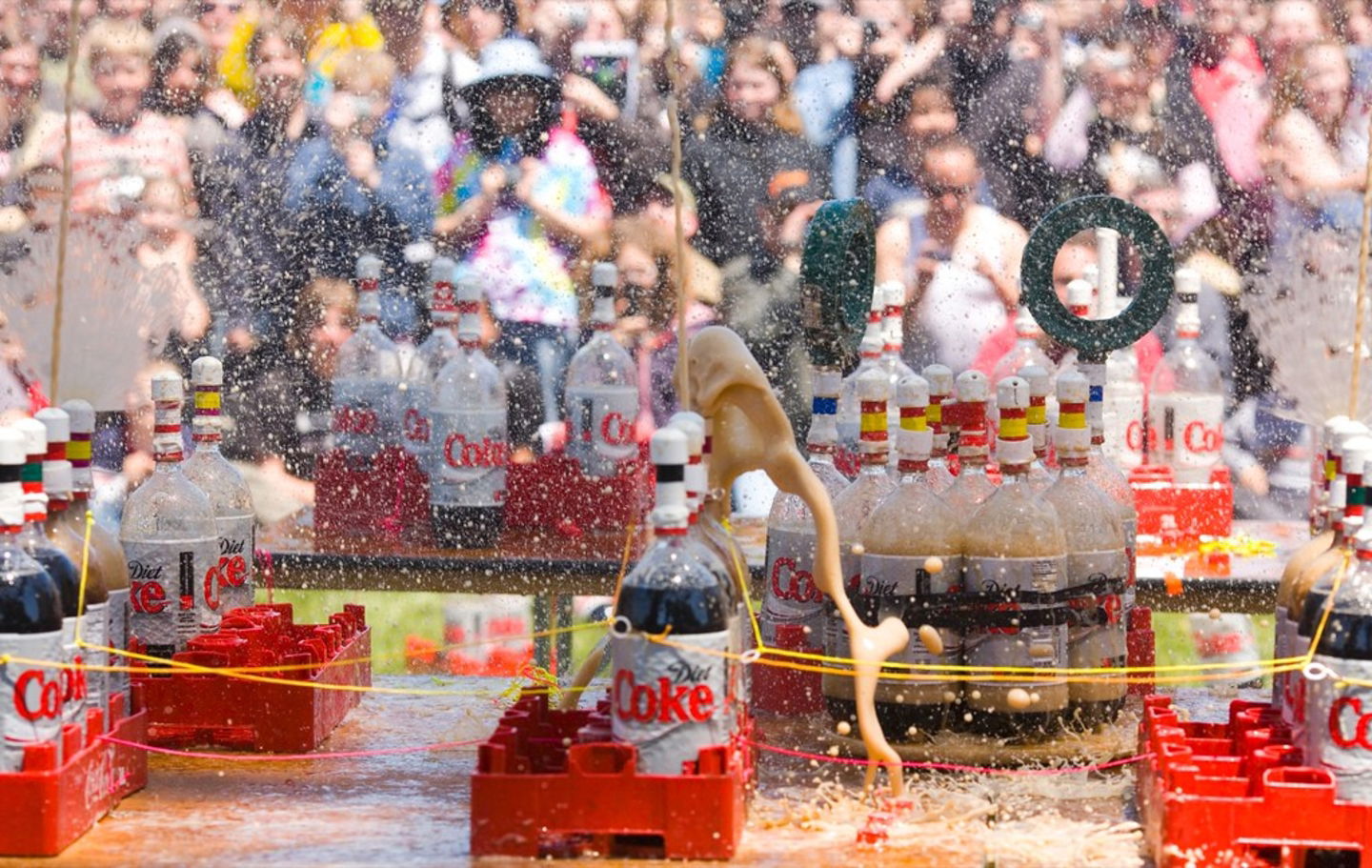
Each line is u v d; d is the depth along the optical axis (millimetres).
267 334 13977
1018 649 5504
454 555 10117
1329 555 5129
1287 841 4379
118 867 4582
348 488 10562
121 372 6754
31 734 4684
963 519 5613
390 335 14156
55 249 7945
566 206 14422
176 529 6105
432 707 6543
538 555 10172
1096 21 14492
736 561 5215
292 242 14250
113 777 5133
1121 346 6633
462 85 14602
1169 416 9875
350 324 14055
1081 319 6645
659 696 4566
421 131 14492
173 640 6078
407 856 4668
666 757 4582
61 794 4676
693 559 4648
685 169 14492
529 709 5004
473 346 10414
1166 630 12961
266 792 5367
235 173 14352
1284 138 14297
